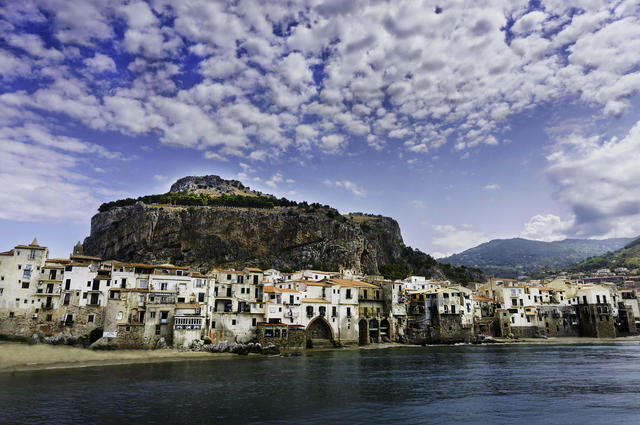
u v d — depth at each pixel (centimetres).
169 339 9650
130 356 8869
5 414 4550
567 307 16325
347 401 5447
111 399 5325
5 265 9662
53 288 9894
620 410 5038
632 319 16725
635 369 8056
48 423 4266
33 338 9162
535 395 5869
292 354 10781
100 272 10581
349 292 13262
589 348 12350
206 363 8581
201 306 10219
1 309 9425
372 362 9244
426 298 14738
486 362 9256
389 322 14012
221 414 4722
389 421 4572
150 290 9881
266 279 14875
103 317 9875
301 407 5106
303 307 12175
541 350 11881
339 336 12681
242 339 10900
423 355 10712
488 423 4538
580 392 6053
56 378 6644
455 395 5859
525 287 16575
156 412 4756
